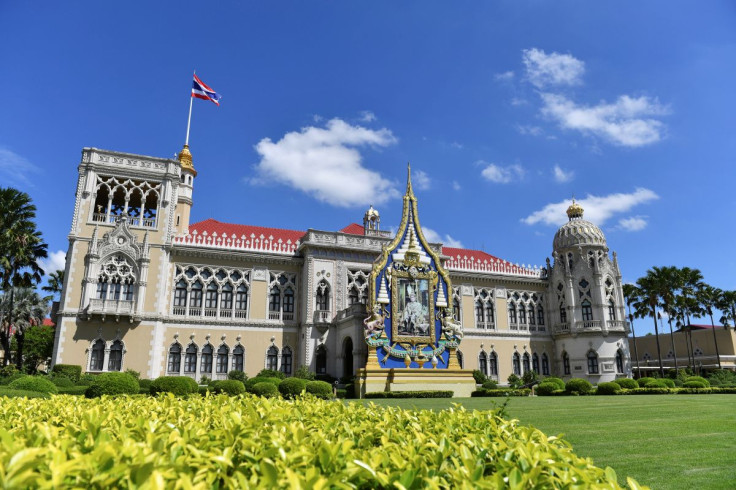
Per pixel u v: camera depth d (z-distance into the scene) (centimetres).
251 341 4619
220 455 472
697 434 1466
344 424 670
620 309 5728
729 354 7094
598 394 3834
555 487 426
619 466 1049
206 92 5294
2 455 392
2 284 4881
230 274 4716
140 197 4666
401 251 4519
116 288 4216
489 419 700
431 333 4412
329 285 4841
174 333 4369
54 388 2305
